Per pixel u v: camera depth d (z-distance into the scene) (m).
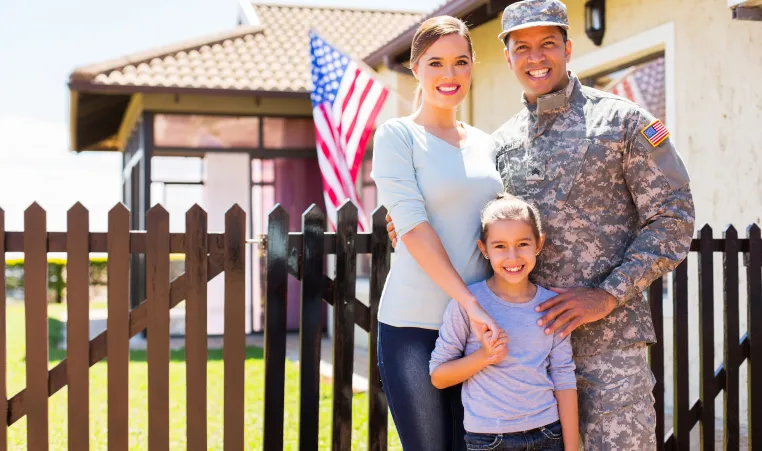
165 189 11.12
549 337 2.47
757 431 3.83
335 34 12.55
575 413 2.46
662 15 5.82
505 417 2.40
